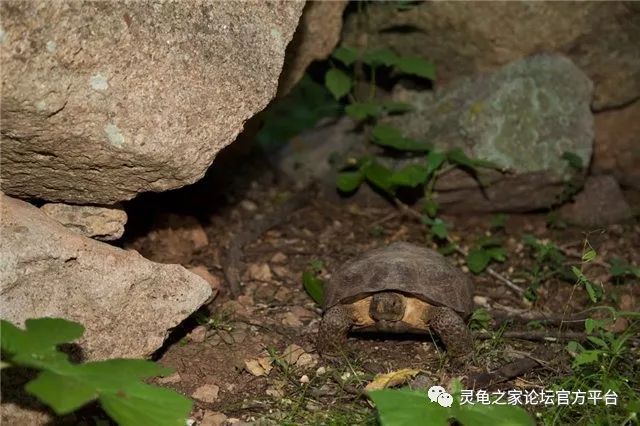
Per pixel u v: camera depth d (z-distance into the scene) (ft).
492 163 5.29
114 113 3.20
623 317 4.31
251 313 4.43
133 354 3.51
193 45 3.36
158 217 4.88
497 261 5.13
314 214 5.65
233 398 3.68
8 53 2.97
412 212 5.54
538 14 5.46
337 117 6.19
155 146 3.28
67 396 2.54
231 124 3.47
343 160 5.90
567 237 5.47
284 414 3.54
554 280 4.89
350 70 5.89
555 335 4.16
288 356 3.98
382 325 4.03
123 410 2.63
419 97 5.76
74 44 3.08
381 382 3.67
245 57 3.50
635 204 5.93
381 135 5.51
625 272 4.70
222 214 5.51
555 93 5.54
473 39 5.57
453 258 5.15
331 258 5.15
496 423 2.91
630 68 5.71
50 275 3.28
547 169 5.42
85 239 3.43
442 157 5.31
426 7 5.52
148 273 3.51
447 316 3.96
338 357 4.01
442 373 3.90
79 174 3.37
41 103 3.05
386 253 4.24
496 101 5.52
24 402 3.13
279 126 6.55
